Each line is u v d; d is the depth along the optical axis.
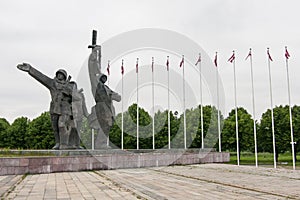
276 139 54.88
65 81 27.31
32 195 13.41
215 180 19.53
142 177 20.98
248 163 47.25
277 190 15.13
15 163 21.42
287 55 37.53
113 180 18.91
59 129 26.59
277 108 57.56
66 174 22.36
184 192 14.40
